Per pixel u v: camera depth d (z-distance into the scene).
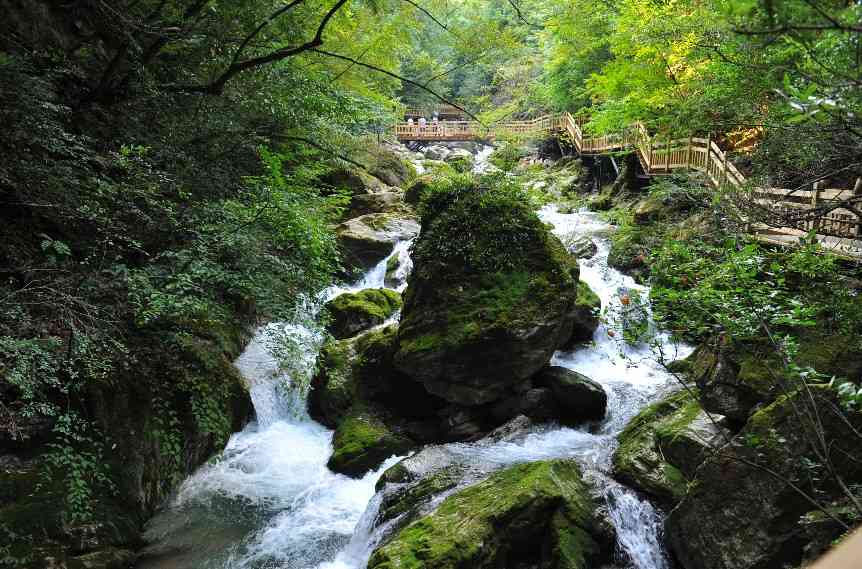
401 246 14.12
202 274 6.34
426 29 9.85
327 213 9.91
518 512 5.57
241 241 6.67
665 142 12.95
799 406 4.60
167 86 8.33
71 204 5.90
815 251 4.56
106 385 6.26
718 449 5.15
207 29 8.45
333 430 8.95
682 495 5.67
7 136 5.36
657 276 4.99
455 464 6.95
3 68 5.28
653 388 8.51
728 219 5.32
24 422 5.52
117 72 7.97
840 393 3.13
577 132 21.09
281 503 7.27
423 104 28.06
